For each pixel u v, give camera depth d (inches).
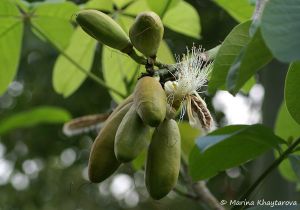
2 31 64.1
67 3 61.2
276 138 46.1
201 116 43.3
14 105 156.8
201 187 59.1
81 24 43.3
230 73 39.7
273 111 77.0
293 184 74.4
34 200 174.2
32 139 164.1
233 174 107.5
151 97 39.5
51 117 88.0
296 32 34.6
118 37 43.3
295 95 43.8
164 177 40.3
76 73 67.6
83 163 163.5
